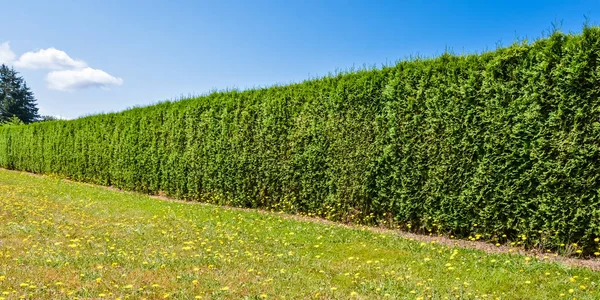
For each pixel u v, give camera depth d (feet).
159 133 47.29
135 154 50.70
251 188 36.47
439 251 19.86
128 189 52.03
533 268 16.89
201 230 25.96
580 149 18.54
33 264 17.56
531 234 20.48
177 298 14.17
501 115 21.12
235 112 37.86
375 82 27.37
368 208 28.19
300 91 32.65
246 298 14.16
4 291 13.92
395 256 19.61
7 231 23.84
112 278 15.93
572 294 14.16
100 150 57.57
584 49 18.45
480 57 22.45
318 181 30.91
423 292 14.74
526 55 20.48
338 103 29.48
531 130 19.99
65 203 36.78
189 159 42.55
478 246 21.68
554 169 19.27
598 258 18.61
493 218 21.74
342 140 29.14
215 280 15.99
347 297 14.56
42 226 25.41
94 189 50.14
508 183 21.04
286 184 33.30
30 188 47.96
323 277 16.98
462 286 15.42
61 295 14.06
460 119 22.89
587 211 18.62
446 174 23.52
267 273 17.20
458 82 23.25
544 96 19.65
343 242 22.95
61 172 67.21
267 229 26.61
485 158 21.84
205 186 40.83
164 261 18.52
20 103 207.82
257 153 35.63
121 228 25.94
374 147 27.22
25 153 77.92
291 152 32.94
